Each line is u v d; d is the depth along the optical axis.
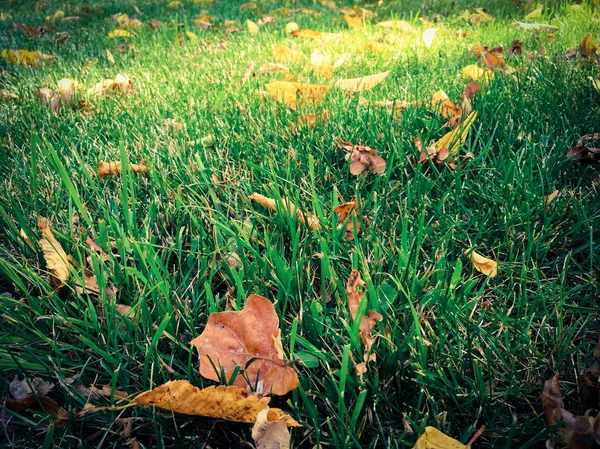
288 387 0.39
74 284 0.48
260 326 0.41
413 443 0.38
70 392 0.42
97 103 1.02
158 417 0.40
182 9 2.36
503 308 0.49
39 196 0.64
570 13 1.64
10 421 0.41
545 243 0.57
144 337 0.46
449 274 0.50
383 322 0.44
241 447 0.38
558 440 0.36
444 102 0.82
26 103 1.00
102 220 0.55
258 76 1.16
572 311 0.48
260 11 2.23
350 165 0.68
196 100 0.97
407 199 0.61
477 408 0.40
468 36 1.51
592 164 0.70
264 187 0.61
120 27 1.93
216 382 0.42
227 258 0.52
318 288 0.53
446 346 0.45
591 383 0.40
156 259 0.51
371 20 1.97
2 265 0.48
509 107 0.84
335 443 0.37
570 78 0.92
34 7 2.70
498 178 0.66
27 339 0.46
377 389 0.41
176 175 0.69
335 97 0.94
